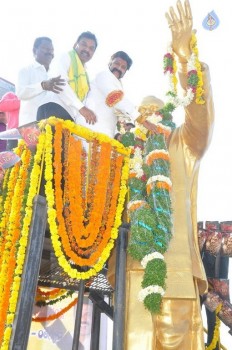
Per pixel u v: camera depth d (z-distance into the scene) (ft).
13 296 10.33
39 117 13.96
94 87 15.49
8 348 9.83
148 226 13.51
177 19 14.79
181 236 14.23
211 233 20.18
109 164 13.65
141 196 14.34
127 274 13.94
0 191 13.41
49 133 12.03
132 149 14.93
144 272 13.37
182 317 13.65
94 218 12.87
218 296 19.92
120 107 15.23
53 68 14.47
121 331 12.73
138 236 13.38
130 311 13.33
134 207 14.03
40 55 15.69
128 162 14.65
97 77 15.49
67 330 26.71
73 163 12.53
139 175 14.49
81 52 15.11
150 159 14.40
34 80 14.32
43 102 14.12
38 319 22.85
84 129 13.07
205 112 14.82
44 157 12.01
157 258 13.05
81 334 26.40
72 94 13.43
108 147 13.67
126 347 12.88
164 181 14.07
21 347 9.98
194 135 15.31
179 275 13.61
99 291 19.36
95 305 20.30
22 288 10.40
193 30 14.89
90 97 15.30
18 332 10.01
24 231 11.02
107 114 15.39
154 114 15.01
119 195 14.11
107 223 13.51
